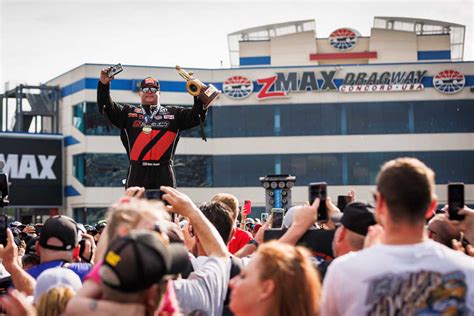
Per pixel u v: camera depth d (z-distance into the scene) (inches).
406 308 157.3
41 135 2003.0
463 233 238.1
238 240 363.3
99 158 1990.7
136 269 134.5
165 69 2026.3
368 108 2031.3
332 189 2023.9
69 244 242.4
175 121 361.4
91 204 1979.6
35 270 241.1
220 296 204.4
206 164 2043.6
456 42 2267.5
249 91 2038.6
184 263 153.3
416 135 2021.4
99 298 143.6
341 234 201.0
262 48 2287.2
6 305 169.2
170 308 160.2
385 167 166.1
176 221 255.1
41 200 1995.6
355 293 159.0
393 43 2252.7
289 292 156.7
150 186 357.4
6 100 2138.3
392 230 162.6
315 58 2258.9
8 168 1957.4
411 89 2025.1
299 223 207.3
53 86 2092.8
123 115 360.8
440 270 159.0
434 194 165.6
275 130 2038.6
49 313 168.4
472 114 2021.4
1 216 235.9
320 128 2028.8
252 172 2037.4
